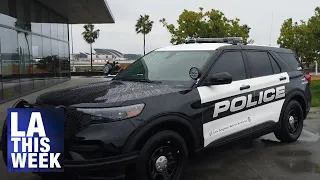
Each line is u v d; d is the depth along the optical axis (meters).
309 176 4.57
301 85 6.26
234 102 4.75
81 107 3.52
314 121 8.30
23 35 14.22
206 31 23.25
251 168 4.90
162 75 4.71
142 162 3.62
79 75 35.31
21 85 13.77
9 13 12.53
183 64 4.75
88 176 3.52
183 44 5.57
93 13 21.36
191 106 4.13
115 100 3.62
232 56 4.99
